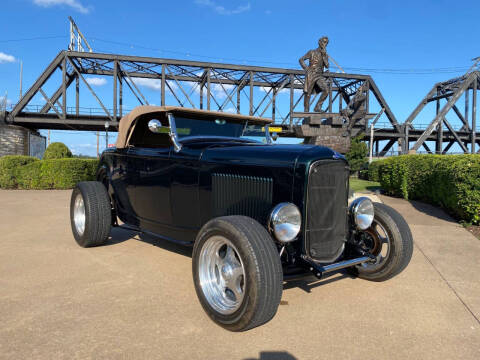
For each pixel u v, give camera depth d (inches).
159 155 159.9
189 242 148.0
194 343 96.7
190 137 160.4
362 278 152.3
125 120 181.6
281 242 112.9
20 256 176.2
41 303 120.6
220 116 167.8
